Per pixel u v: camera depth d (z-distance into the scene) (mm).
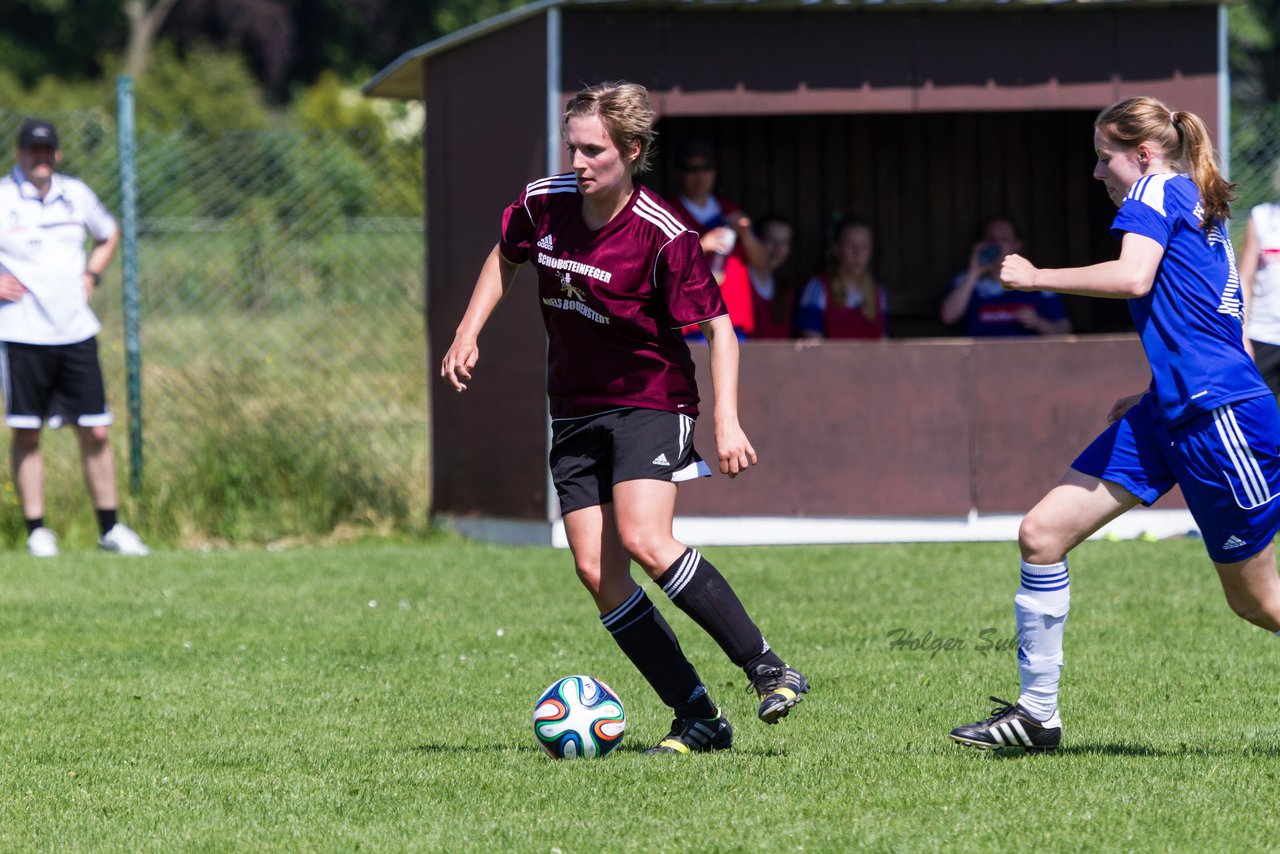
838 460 37688
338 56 159250
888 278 43500
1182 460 16797
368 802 16219
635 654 18219
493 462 38719
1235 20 113812
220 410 40906
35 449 36688
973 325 41656
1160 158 17156
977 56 37406
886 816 15250
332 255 45406
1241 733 18922
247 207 46750
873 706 20938
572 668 23891
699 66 37000
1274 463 16641
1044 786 16266
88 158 46562
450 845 14547
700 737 18422
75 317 36312
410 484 41781
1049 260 43500
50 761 18359
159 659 24781
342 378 43469
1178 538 37906
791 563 34188
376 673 23609
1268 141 43625
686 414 17734
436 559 35312
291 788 16906
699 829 14883
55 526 39000
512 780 17000
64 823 15672
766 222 40656
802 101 37219
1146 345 16875
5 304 35969
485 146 38531
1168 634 25797
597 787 16594
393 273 45531
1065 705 20672
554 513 37125
